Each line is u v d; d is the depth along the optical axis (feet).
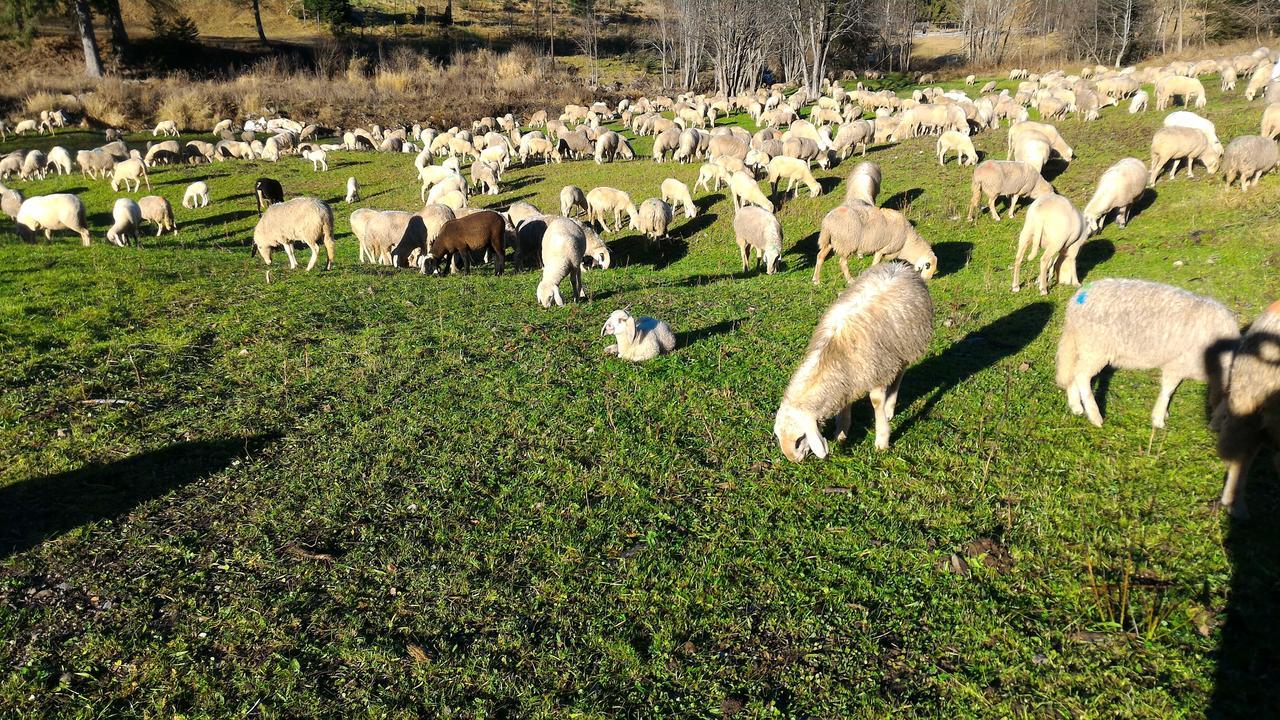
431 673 13.07
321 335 30.71
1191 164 50.52
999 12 220.84
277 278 42.06
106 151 97.30
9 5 162.40
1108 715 11.69
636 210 59.82
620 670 13.15
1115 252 39.81
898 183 61.46
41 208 52.85
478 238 46.42
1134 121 71.92
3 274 39.42
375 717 12.21
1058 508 17.06
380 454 20.57
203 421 22.50
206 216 74.02
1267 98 71.26
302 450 20.85
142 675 13.04
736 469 19.67
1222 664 12.39
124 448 20.63
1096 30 190.08
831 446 20.06
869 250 38.50
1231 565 14.71
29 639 13.73
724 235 57.21
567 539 16.75
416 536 16.97
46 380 24.82
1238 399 15.67
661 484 19.03
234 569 15.80
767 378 25.58
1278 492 17.07
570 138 101.24
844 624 13.93
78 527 16.94
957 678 12.55
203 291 37.32
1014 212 50.34
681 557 16.17
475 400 24.25
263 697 12.62
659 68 244.01
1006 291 35.99
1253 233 36.83
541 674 13.05
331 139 146.82
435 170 79.36
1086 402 21.15
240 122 153.69
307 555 16.24
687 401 23.88
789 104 144.97
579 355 28.55
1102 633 13.30
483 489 18.90
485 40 253.03
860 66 242.37
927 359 27.53
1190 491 17.48
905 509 17.43
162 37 191.01
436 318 33.76
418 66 212.23
